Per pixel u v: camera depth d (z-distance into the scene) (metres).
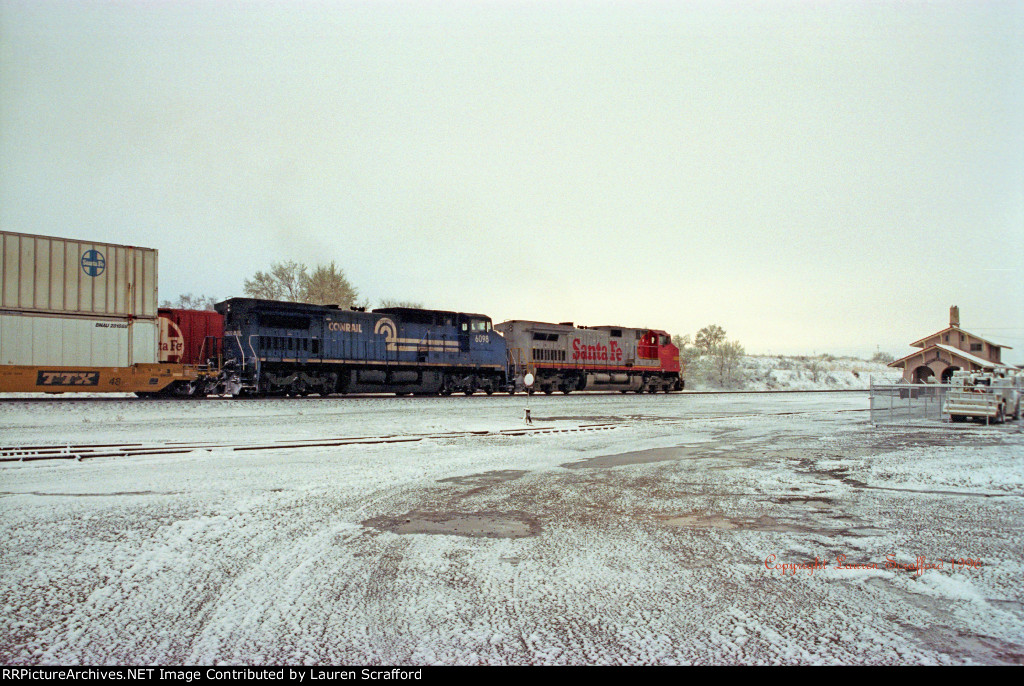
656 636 3.96
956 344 44.25
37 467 10.10
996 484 9.34
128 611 4.33
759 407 29.08
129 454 11.45
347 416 18.88
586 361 37.22
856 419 22.41
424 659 3.65
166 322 22.52
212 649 3.77
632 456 12.54
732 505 7.90
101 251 20.06
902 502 8.08
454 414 20.70
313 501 7.91
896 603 4.54
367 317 27.08
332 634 3.98
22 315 18.55
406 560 5.52
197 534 6.26
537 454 12.74
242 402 20.72
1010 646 3.84
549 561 5.51
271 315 23.89
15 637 3.92
